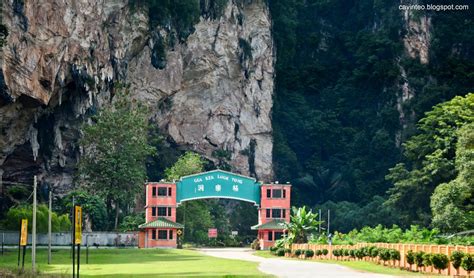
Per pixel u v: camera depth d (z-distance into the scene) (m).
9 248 116.50
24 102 134.38
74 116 156.12
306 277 62.69
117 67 174.38
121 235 139.00
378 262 78.94
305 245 104.25
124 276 66.00
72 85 152.25
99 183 160.12
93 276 65.94
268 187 140.75
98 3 153.75
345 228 188.50
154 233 135.38
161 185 138.62
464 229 115.69
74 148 161.50
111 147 161.38
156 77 193.88
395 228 114.81
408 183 151.88
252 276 63.72
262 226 138.75
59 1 138.88
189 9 196.12
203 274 68.00
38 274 66.38
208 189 139.75
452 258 62.19
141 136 166.38
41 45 134.50
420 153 157.00
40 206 131.38
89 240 136.50
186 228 166.00
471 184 119.19
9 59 126.06
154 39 190.25
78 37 147.00
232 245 173.00
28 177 156.12
